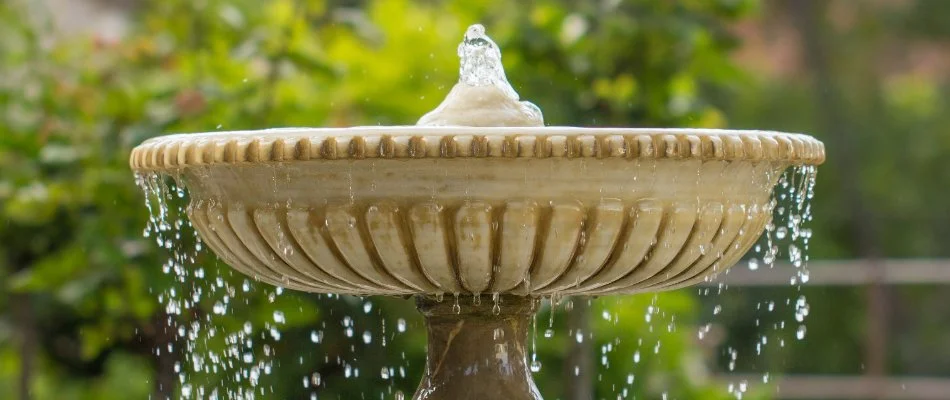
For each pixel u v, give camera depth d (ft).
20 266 25.72
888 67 67.62
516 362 14.67
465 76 14.80
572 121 24.27
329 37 25.23
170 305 16.58
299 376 24.86
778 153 12.80
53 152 22.77
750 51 66.90
